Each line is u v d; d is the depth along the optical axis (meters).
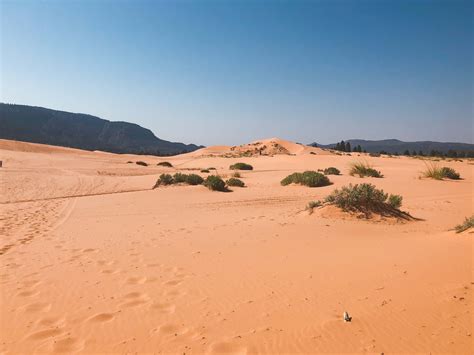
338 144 131.88
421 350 3.13
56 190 20.67
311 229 8.48
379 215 9.95
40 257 6.75
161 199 15.88
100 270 5.85
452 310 3.73
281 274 5.27
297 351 3.24
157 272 5.66
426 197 15.09
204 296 4.61
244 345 3.39
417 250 6.02
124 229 9.47
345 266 5.43
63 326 3.90
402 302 4.02
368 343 3.29
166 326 3.83
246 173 32.38
